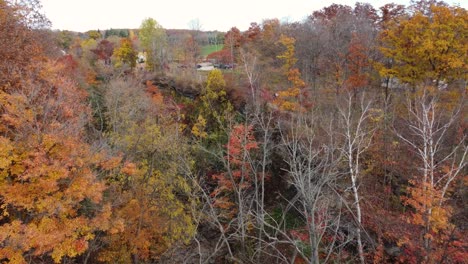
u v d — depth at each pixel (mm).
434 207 13672
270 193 24750
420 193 14141
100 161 15367
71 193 13102
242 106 28375
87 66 42562
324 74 35562
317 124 23062
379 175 21453
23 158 13078
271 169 24672
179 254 20078
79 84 29062
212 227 21703
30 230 11648
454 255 13836
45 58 22047
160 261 18688
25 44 19781
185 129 27641
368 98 26297
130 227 17391
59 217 13750
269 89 30953
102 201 16438
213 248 20984
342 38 36844
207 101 29484
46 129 13867
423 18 25125
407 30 25266
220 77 29672
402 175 20188
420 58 25109
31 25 23125
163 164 19719
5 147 12195
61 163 13211
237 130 22031
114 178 18375
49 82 16156
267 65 38344
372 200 19281
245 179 23781
